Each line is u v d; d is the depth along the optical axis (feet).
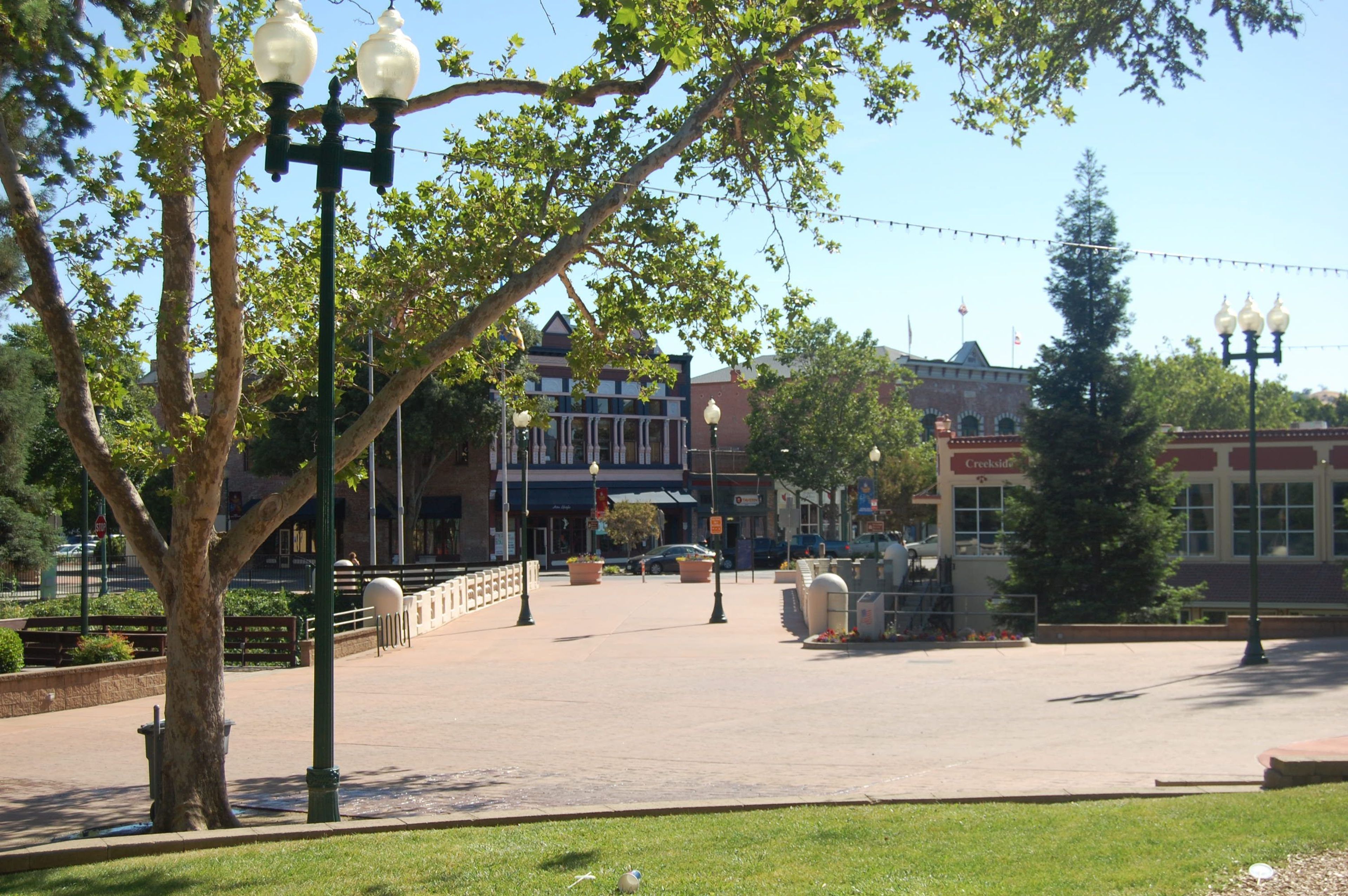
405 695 56.59
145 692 60.54
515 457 192.75
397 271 39.04
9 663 58.95
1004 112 42.91
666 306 42.80
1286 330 62.64
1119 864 19.62
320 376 28.68
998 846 21.93
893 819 25.62
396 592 78.59
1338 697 45.50
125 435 33.30
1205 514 115.55
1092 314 100.83
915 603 90.89
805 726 44.42
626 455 206.59
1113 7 46.09
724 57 35.76
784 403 204.85
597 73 40.91
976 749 38.40
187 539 30.71
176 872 23.98
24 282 58.75
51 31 34.81
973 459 118.73
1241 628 72.43
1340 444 111.55
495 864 23.27
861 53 41.60
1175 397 240.32
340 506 195.83
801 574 105.91
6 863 25.57
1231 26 45.98
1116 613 94.94
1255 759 34.19
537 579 141.18
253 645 70.79
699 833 25.38
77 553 180.14
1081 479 97.81
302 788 36.42
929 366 253.85
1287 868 18.34
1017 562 98.99
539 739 43.55
